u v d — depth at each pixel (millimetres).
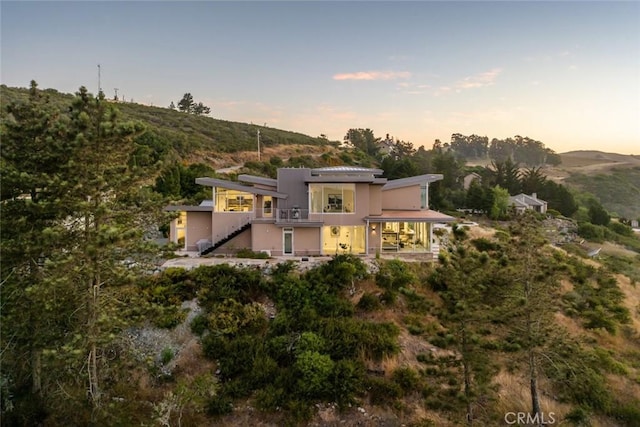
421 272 22547
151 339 16547
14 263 11953
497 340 12445
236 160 61625
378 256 23578
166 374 15172
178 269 19656
